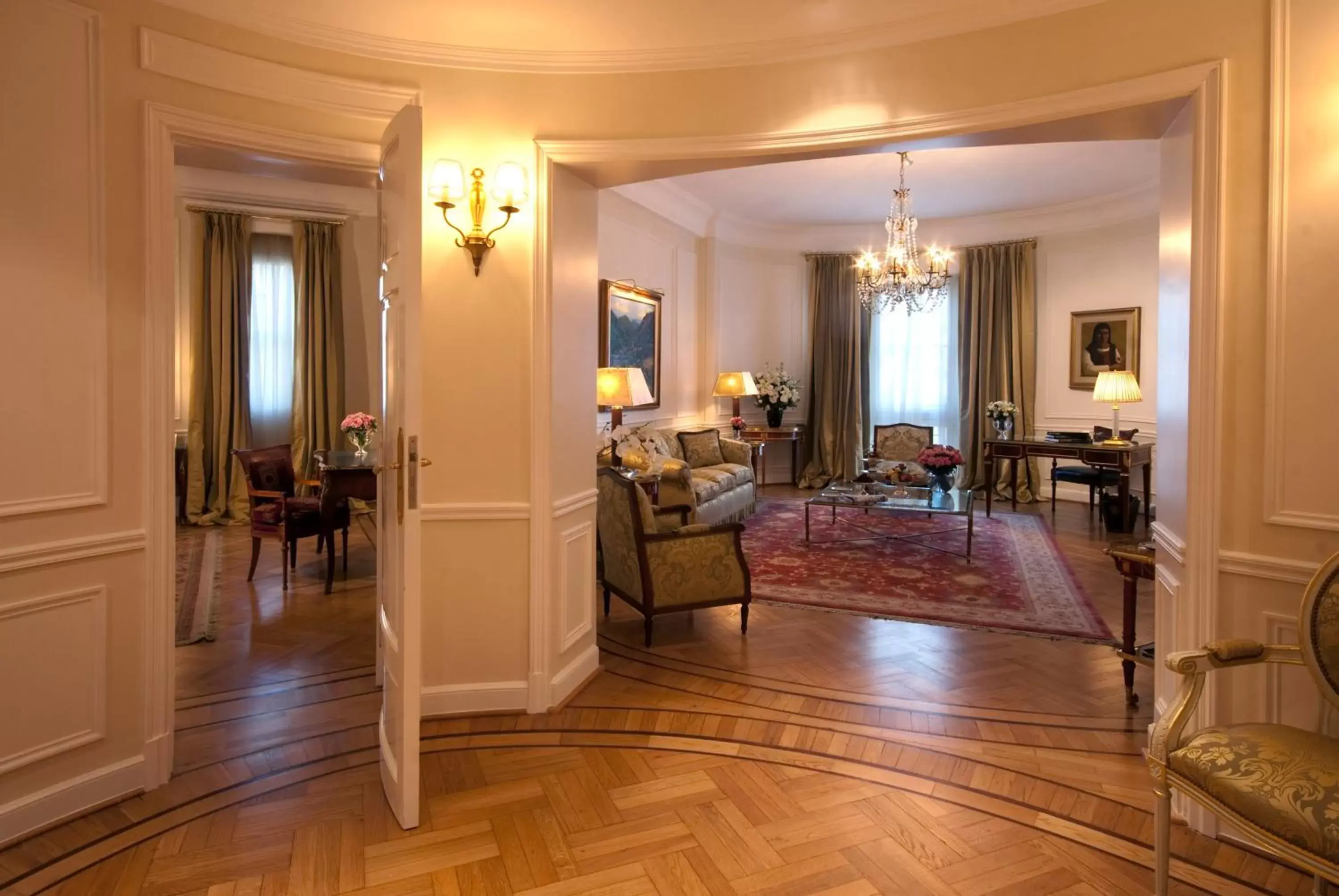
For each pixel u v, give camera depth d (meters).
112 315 2.24
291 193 6.84
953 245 8.31
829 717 2.89
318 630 3.88
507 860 2.02
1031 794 2.35
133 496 2.31
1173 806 2.25
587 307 3.25
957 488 8.33
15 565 2.05
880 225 8.61
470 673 2.94
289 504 4.61
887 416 8.81
